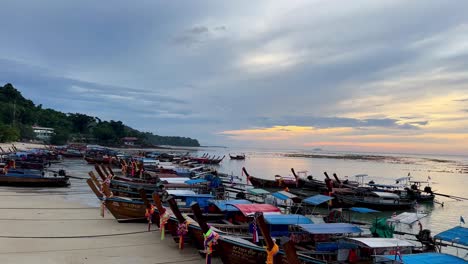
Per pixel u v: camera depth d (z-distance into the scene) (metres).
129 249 21.81
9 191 42.09
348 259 20.11
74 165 82.94
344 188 50.78
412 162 191.00
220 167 108.06
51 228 25.64
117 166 83.50
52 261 18.94
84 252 20.78
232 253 18.89
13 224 26.19
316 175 95.25
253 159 174.50
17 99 184.88
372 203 42.94
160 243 23.31
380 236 23.98
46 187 47.12
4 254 19.61
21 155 72.62
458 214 43.12
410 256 17.11
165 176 53.03
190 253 21.66
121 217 28.08
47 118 193.62
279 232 21.75
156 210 25.89
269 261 15.12
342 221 29.30
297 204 35.41
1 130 126.81
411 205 45.12
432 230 33.91
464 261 16.67
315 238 21.25
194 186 40.44
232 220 27.02
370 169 127.25
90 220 28.67
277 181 58.47
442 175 104.25
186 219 23.05
